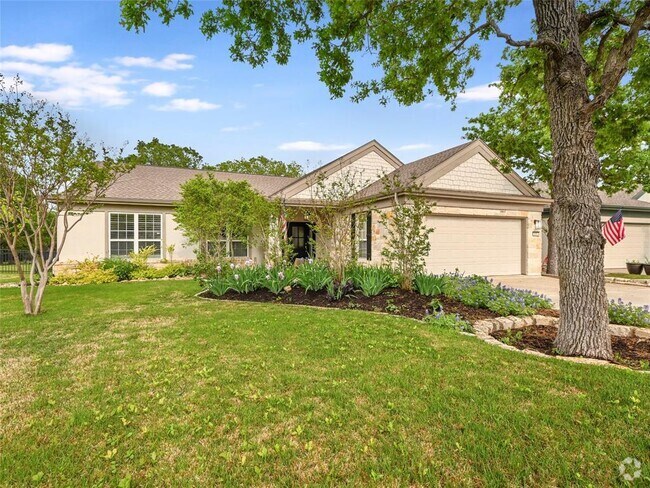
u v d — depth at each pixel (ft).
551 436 8.10
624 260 57.00
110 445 8.14
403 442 8.08
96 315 21.48
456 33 20.08
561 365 12.33
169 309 23.22
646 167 44.60
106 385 11.23
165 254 48.08
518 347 15.46
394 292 24.99
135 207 46.52
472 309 21.22
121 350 14.57
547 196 54.03
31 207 22.57
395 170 50.90
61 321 19.94
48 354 14.15
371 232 41.24
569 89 14.08
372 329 17.16
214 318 20.21
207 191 40.47
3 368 12.66
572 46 14.10
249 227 42.24
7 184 20.98
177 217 43.06
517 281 39.93
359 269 28.19
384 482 6.93
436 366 12.34
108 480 7.07
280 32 18.28
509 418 8.86
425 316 19.54
